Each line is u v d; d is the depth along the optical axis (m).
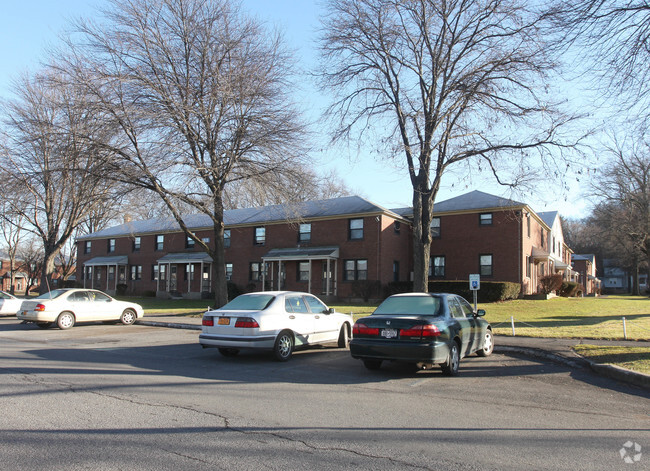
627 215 46.00
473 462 4.42
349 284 30.81
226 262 37.56
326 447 4.78
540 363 10.30
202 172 20.17
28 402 6.36
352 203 33.34
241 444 4.83
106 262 44.59
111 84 18.83
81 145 19.84
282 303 10.80
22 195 24.47
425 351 8.22
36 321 16.70
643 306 28.75
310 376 8.72
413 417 5.95
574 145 17.23
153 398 6.72
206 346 10.37
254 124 20.53
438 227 33.09
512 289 28.59
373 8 18.86
